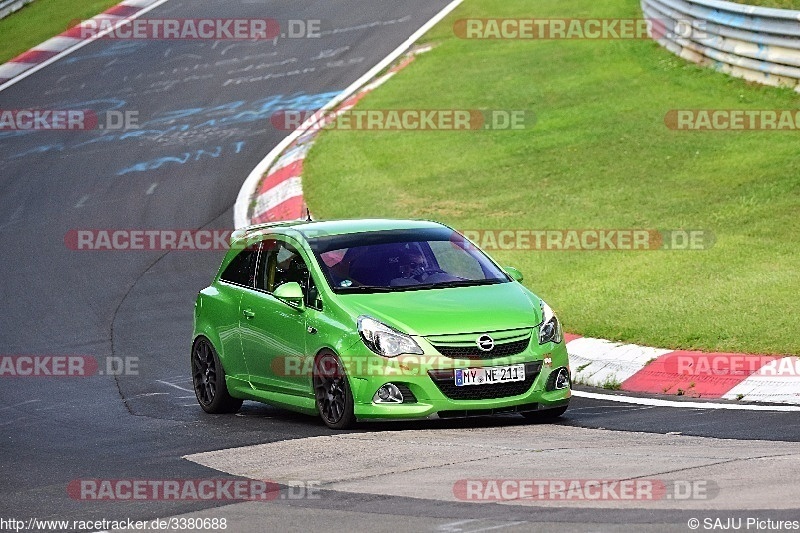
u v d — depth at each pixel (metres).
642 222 61.91
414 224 40.66
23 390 46.53
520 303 36.41
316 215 72.00
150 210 79.44
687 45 92.94
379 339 34.72
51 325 57.34
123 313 58.56
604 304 49.81
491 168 77.12
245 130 96.38
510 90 94.38
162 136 97.69
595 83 92.25
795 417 34.88
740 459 28.95
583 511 24.47
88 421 40.78
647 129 78.88
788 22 77.88
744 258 53.41
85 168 91.25
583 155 76.31
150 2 143.25
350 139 88.38
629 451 30.67
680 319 46.25
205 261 67.69
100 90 113.56
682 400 38.44
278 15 132.50
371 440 33.53
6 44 135.00
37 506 28.69
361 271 37.69
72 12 143.12
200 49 123.00
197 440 36.12
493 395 34.59
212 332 41.22
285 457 32.09
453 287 37.44
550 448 31.42
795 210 59.59
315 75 109.50
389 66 109.00
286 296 36.91
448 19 122.44
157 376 47.62
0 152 98.19
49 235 75.50
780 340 42.25
